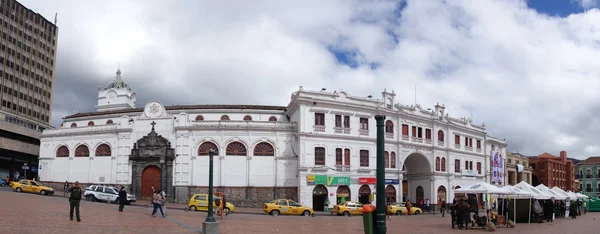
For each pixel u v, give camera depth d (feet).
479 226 102.94
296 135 178.60
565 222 128.36
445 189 217.15
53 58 344.90
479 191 113.60
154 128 183.73
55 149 200.85
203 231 76.23
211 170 80.84
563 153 395.96
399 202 181.98
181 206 158.40
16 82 306.35
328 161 176.96
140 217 100.68
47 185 199.00
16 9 311.06
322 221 118.73
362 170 182.70
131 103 271.08
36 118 321.73
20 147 262.67
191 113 204.33
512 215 124.06
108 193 152.46
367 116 188.65
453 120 229.86
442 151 217.97
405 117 200.75
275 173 177.99
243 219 116.88
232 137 179.11
